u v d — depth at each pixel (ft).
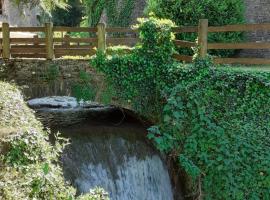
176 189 32.83
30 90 34.91
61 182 16.84
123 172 32.83
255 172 28.09
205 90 30.25
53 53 34.91
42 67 34.73
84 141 32.68
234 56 41.65
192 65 31.76
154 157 33.88
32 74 34.86
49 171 16.51
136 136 34.24
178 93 30.68
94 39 34.88
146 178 33.42
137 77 33.58
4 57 35.22
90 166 31.76
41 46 35.19
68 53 35.29
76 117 39.29
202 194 29.50
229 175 28.25
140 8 52.21
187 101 30.32
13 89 26.78
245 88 29.53
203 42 31.65
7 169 16.25
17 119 20.57
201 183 29.58
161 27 33.12
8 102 23.11
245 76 29.50
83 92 34.45
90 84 34.35
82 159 31.63
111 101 34.19
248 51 41.50
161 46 33.09
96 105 43.70
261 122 29.07
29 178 15.57
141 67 33.42
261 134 28.81
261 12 42.29
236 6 39.75
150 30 33.01
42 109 42.24
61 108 42.73
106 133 34.09
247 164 28.35
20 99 24.66
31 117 21.71
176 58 34.63
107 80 34.04
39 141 18.31
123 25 53.52
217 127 29.25
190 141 29.68
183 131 30.37
